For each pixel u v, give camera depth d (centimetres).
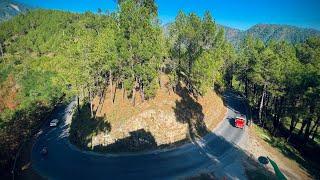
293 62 5691
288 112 5494
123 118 5228
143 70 5000
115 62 5012
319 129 7081
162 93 6006
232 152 4906
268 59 5912
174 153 4819
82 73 5097
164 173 4169
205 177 4075
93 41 5131
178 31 6153
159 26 5100
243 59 7994
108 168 4328
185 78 7131
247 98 8462
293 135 6388
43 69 10050
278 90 5784
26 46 15075
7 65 12112
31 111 6975
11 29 17988
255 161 4628
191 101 6319
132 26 4881
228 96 8944
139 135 5047
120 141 4966
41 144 5319
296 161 4784
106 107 5694
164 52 5212
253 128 6138
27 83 9044
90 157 4722
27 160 4669
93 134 5112
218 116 6744
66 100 7969
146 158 4641
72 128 5831
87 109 5975
